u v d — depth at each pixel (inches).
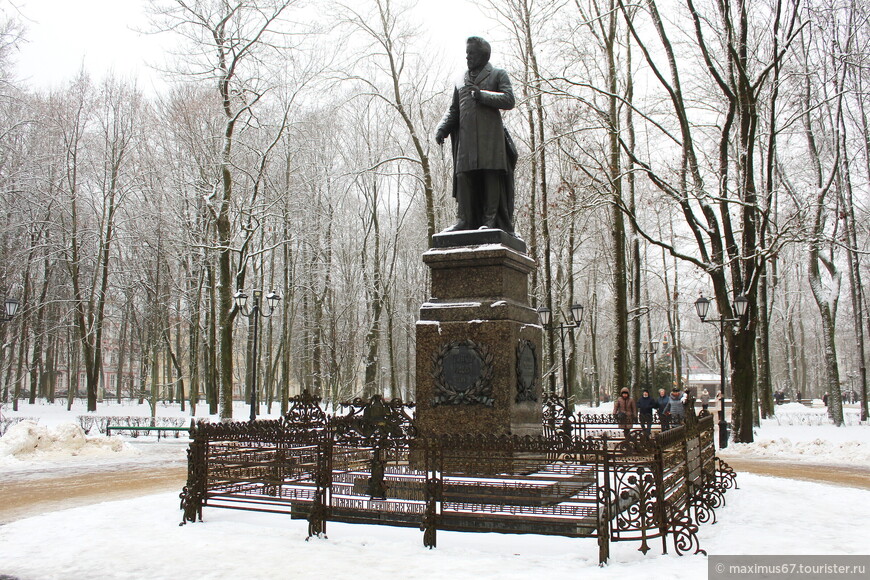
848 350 2522.1
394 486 338.6
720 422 872.3
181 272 1631.4
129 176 1514.5
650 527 278.8
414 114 1401.3
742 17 844.6
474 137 414.9
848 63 940.6
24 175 1299.2
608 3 1044.5
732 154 1024.2
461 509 313.4
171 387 2058.3
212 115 1234.6
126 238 1609.3
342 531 314.5
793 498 437.4
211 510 375.2
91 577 253.1
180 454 822.5
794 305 1994.3
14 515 402.0
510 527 302.0
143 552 286.8
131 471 644.1
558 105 1103.0
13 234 1501.0
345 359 1609.3
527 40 1107.9
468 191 422.6
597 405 1813.5
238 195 1328.7
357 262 1764.3
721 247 873.5
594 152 1037.2
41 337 1747.0
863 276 1624.0
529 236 1240.8
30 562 274.1
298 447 373.1
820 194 959.6
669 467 317.1
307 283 1600.6
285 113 1131.3
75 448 780.0
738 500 428.5
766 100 981.2
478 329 375.6
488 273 387.5
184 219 1370.6
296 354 1919.3
